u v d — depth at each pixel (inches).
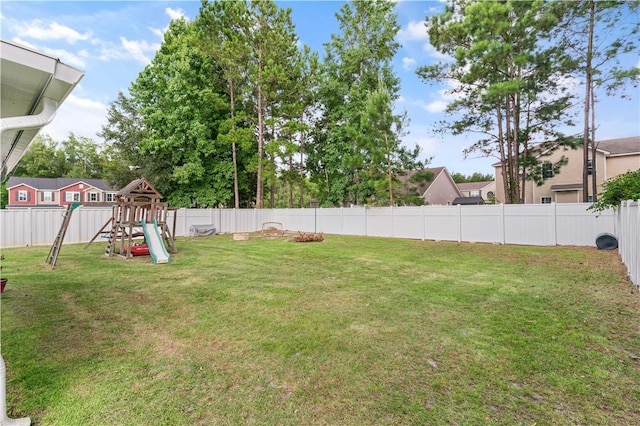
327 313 159.6
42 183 1261.1
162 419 79.4
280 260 324.8
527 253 358.3
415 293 195.5
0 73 89.0
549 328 137.0
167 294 195.6
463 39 520.7
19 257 333.7
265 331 136.8
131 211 351.6
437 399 88.1
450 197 1195.9
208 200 764.6
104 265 293.7
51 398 87.4
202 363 108.8
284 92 762.2
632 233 210.8
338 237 583.5
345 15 767.1
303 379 98.7
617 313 154.0
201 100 701.9
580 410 82.9
